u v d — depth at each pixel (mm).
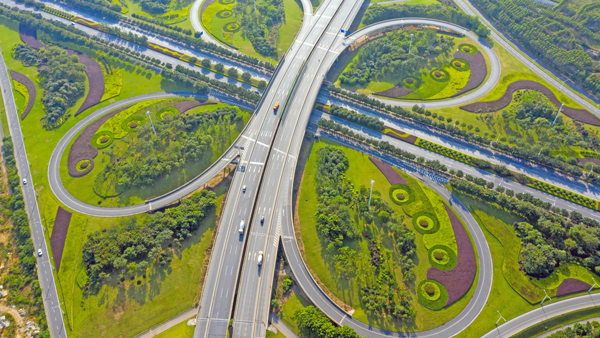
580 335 144125
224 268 162000
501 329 149375
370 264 167375
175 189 193875
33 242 176125
